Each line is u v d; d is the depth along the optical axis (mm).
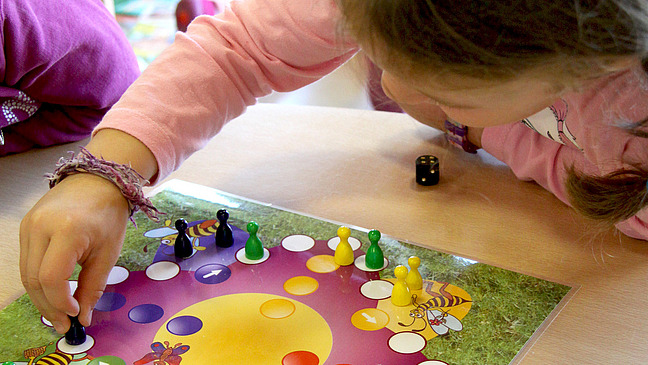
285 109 789
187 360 410
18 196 586
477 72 308
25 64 602
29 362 410
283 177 623
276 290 469
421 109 667
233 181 613
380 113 777
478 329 429
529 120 558
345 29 345
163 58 536
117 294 465
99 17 683
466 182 615
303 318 442
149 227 541
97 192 435
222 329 434
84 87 658
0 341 426
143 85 516
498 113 356
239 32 540
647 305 448
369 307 450
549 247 512
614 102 458
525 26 295
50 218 413
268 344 421
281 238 526
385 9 308
